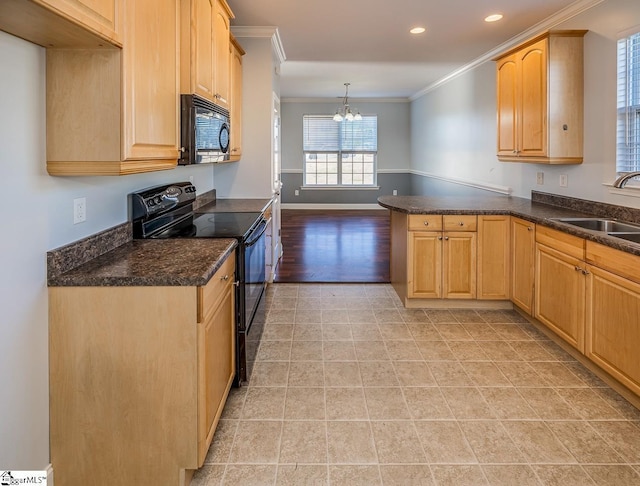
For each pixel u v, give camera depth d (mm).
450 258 3988
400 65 6391
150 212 2582
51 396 1770
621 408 2438
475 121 6219
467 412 2408
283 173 10914
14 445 1570
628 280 2361
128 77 1757
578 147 3648
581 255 2811
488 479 1895
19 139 1573
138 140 1858
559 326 3117
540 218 3363
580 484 1862
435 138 8422
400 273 4355
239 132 4461
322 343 3336
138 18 1847
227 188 4793
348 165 10930
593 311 2695
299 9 3885
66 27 1433
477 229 3938
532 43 3762
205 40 2723
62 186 1849
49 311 1744
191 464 1799
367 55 5715
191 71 2467
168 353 1768
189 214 3457
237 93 4340
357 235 7848
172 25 2285
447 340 3385
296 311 4051
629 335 2363
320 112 10750
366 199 11016
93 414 1782
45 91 1708
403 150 10867
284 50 5414
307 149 10852
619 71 3229
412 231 3979
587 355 2768
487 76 5770
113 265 1928
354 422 2320
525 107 3916
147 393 1780
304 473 1938
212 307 1972
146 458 1800
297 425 2295
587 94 3561
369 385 2705
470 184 6418
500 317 3875
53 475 1793
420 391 2631
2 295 1501
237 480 1896
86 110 1723
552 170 4188
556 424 2295
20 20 1358
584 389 2643
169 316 1757
